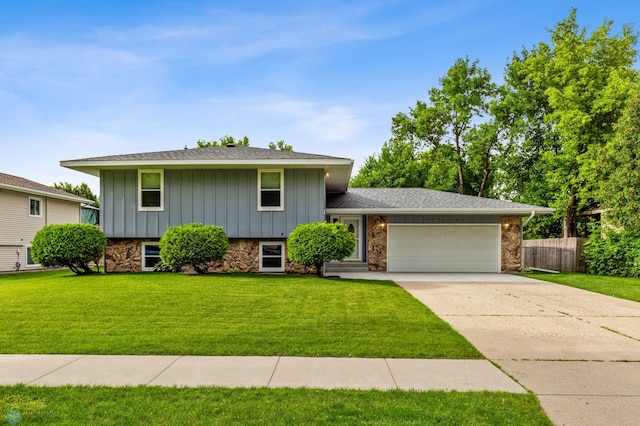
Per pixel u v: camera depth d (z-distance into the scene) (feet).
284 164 46.29
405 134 113.19
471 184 109.81
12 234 66.28
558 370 15.92
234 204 48.24
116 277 39.65
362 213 53.47
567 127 75.87
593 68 75.36
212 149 54.24
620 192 57.11
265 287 33.76
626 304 30.86
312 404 12.28
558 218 87.92
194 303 27.27
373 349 18.30
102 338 19.75
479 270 54.13
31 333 20.58
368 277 46.39
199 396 12.93
